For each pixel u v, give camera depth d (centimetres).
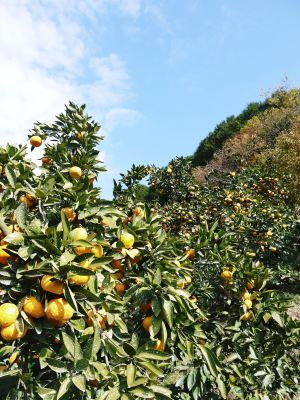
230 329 279
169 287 201
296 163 1158
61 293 153
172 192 843
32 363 171
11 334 147
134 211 310
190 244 320
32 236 156
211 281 312
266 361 284
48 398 150
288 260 791
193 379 251
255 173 993
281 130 2083
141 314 223
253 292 291
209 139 2964
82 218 216
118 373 169
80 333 177
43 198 216
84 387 147
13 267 157
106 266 204
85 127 345
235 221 648
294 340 283
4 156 224
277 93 2705
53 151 303
